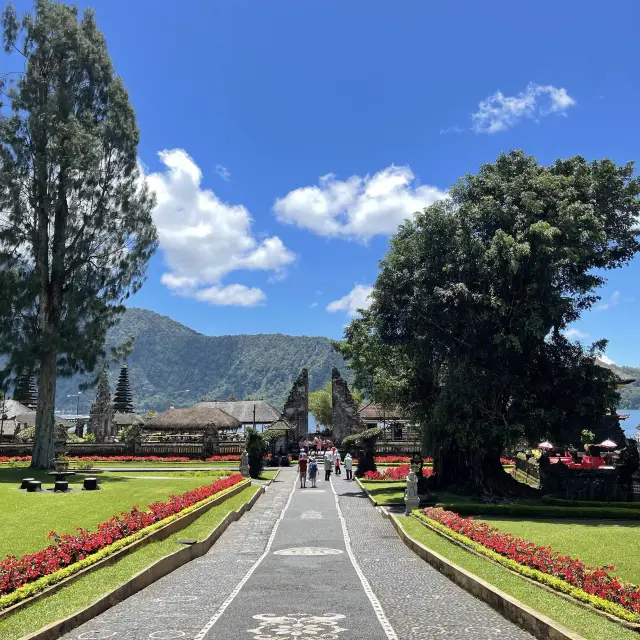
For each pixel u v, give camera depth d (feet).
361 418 222.89
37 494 85.97
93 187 133.28
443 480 107.45
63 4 141.79
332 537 64.44
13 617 30.27
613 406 98.58
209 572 46.14
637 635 26.86
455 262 94.48
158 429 226.99
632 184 98.02
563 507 80.23
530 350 95.45
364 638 28.32
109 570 41.32
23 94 131.95
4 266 127.85
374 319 107.14
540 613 29.96
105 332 140.56
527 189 94.53
